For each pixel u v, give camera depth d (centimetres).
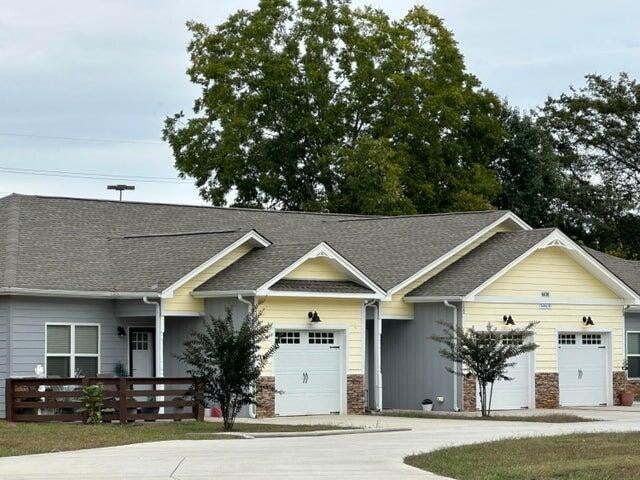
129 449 2419
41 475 1962
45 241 3712
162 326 3441
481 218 4169
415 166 6125
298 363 3594
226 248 3581
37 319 3400
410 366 3925
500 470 2011
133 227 4016
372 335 3962
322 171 5922
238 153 6025
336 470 2038
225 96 6084
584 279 4138
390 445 2497
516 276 3953
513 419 3406
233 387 2936
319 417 3509
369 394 3928
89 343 3512
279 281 3506
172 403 3150
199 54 6278
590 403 4169
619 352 4225
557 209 7250
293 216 4509
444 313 3841
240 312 3472
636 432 2738
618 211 7231
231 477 1934
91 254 3706
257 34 6131
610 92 7344
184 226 4131
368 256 4081
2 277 3347
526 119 6969
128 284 3503
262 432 2845
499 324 3891
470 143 6450
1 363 3353
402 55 6178
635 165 7344
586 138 7362
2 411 3316
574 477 1902
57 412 3186
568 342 4131
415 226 4262
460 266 3959
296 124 6000
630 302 4219
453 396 3803
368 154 5725
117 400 3095
